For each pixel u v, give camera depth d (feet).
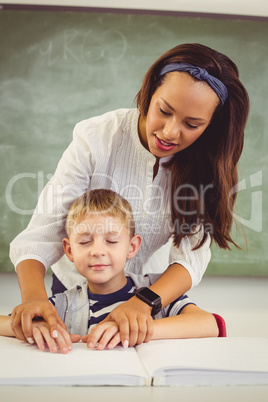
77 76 6.36
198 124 3.50
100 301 3.34
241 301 6.11
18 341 2.72
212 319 3.06
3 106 6.45
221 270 6.94
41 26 6.23
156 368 2.15
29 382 2.07
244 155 6.39
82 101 6.41
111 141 3.82
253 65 6.17
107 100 6.38
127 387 2.11
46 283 6.34
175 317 3.02
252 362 2.28
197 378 2.16
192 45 3.51
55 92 6.40
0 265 7.05
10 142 6.59
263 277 7.32
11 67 6.31
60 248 3.63
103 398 1.97
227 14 6.14
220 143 3.78
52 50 6.28
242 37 6.16
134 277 3.52
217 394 2.06
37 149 6.62
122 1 6.21
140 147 3.82
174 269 3.50
